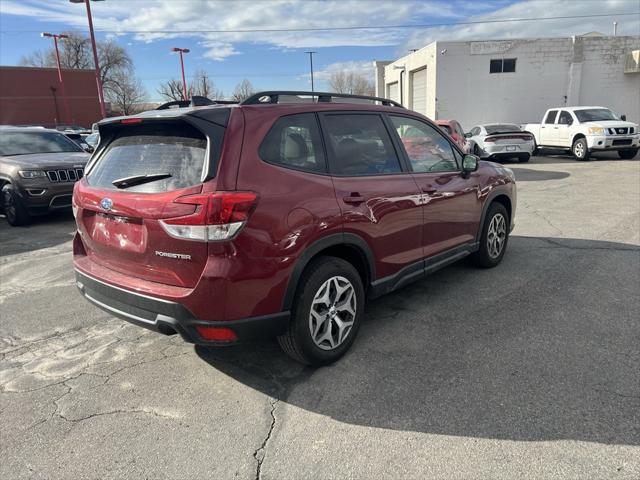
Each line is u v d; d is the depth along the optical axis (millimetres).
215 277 2701
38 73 51062
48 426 2826
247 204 2736
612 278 4859
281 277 2918
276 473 2391
